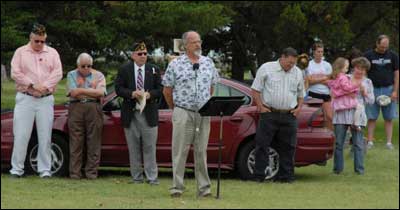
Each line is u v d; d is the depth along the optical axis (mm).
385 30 24500
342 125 12469
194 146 9320
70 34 18656
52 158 11828
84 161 11930
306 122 11609
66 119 11891
